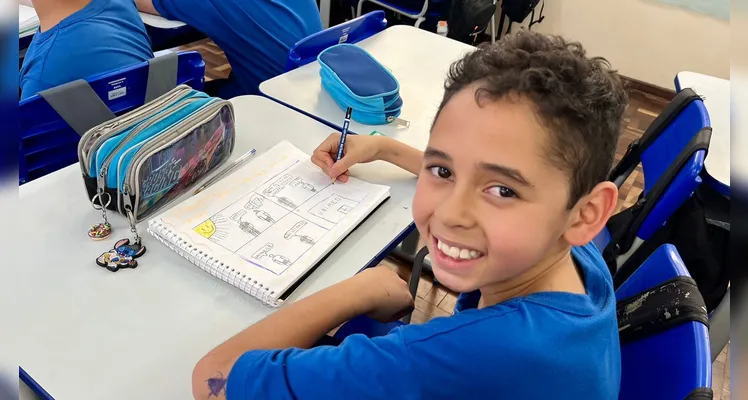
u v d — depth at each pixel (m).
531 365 0.53
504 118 0.52
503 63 0.54
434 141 0.57
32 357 0.72
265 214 0.99
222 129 1.09
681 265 0.86
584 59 0.56
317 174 1.12
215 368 0.68
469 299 0.80
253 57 1.98
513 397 0.53
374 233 1.01
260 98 1.40
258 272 0.86
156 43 2.08
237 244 0.91
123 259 0.87
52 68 1.33
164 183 0.97
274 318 0.76
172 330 0.78
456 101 0.55
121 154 0.90
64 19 1.39
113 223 0.96
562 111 0.51
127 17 1.52
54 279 0.83
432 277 1.92
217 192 1.03
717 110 1.69
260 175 1.09
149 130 0.97
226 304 0.84
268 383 0.62
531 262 0.57
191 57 1.43
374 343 0.58
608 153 0.56
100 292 0.83
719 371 1.68
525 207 0.54
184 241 0.90
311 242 0.94
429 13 3.03
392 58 1.73
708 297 1.50
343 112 1.40
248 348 0.71
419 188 0.60
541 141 0.52
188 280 0.87
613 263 1.40
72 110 1.14
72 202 0.99
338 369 0.58
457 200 0.55
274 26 1.90
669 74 3.56
